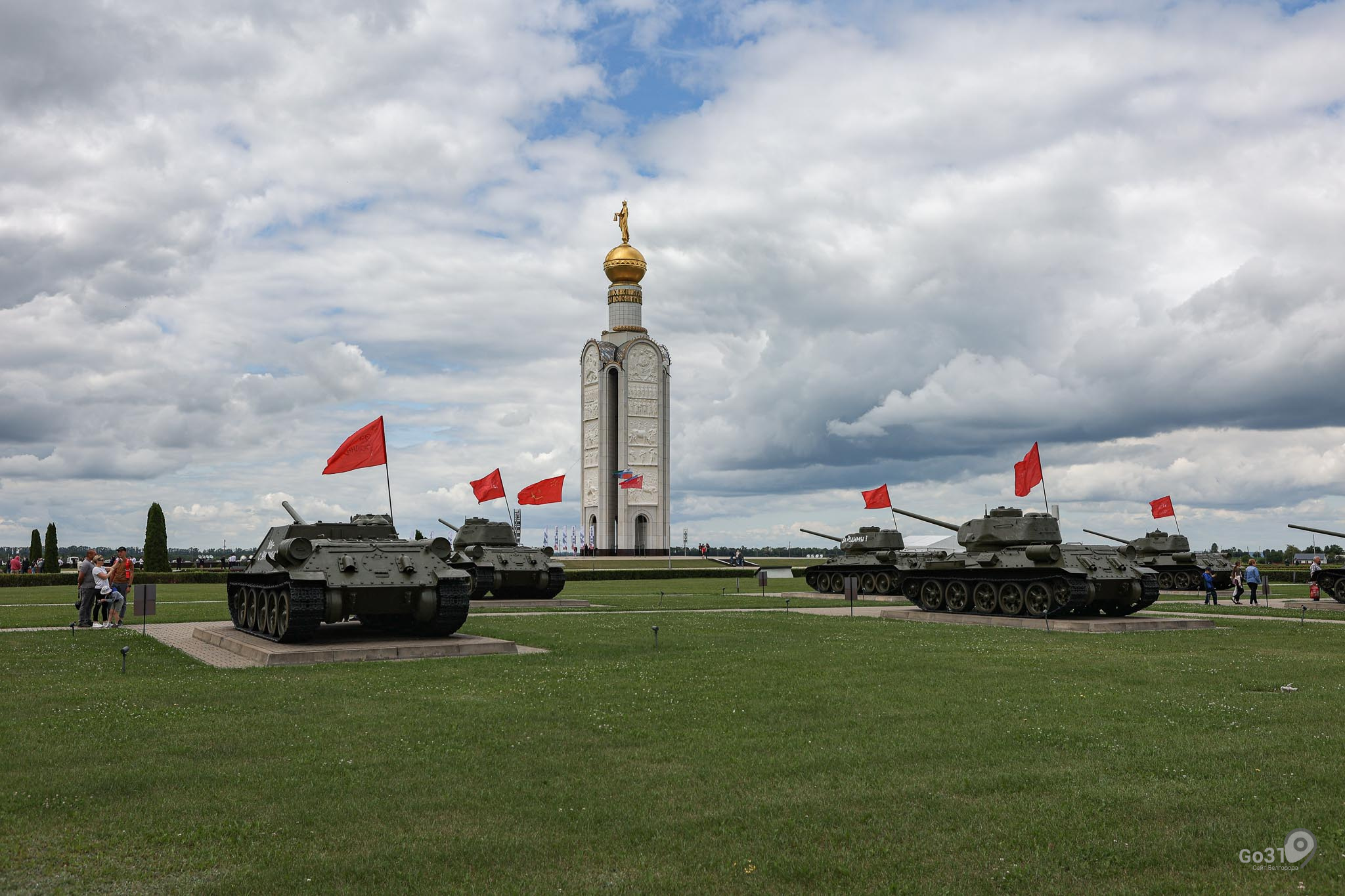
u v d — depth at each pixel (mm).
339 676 20438
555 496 64188
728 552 157500
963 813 10797
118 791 11594
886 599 50156
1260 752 13562
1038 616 35969
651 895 8586
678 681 19797
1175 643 27547
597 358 125438
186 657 23953
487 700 17453
